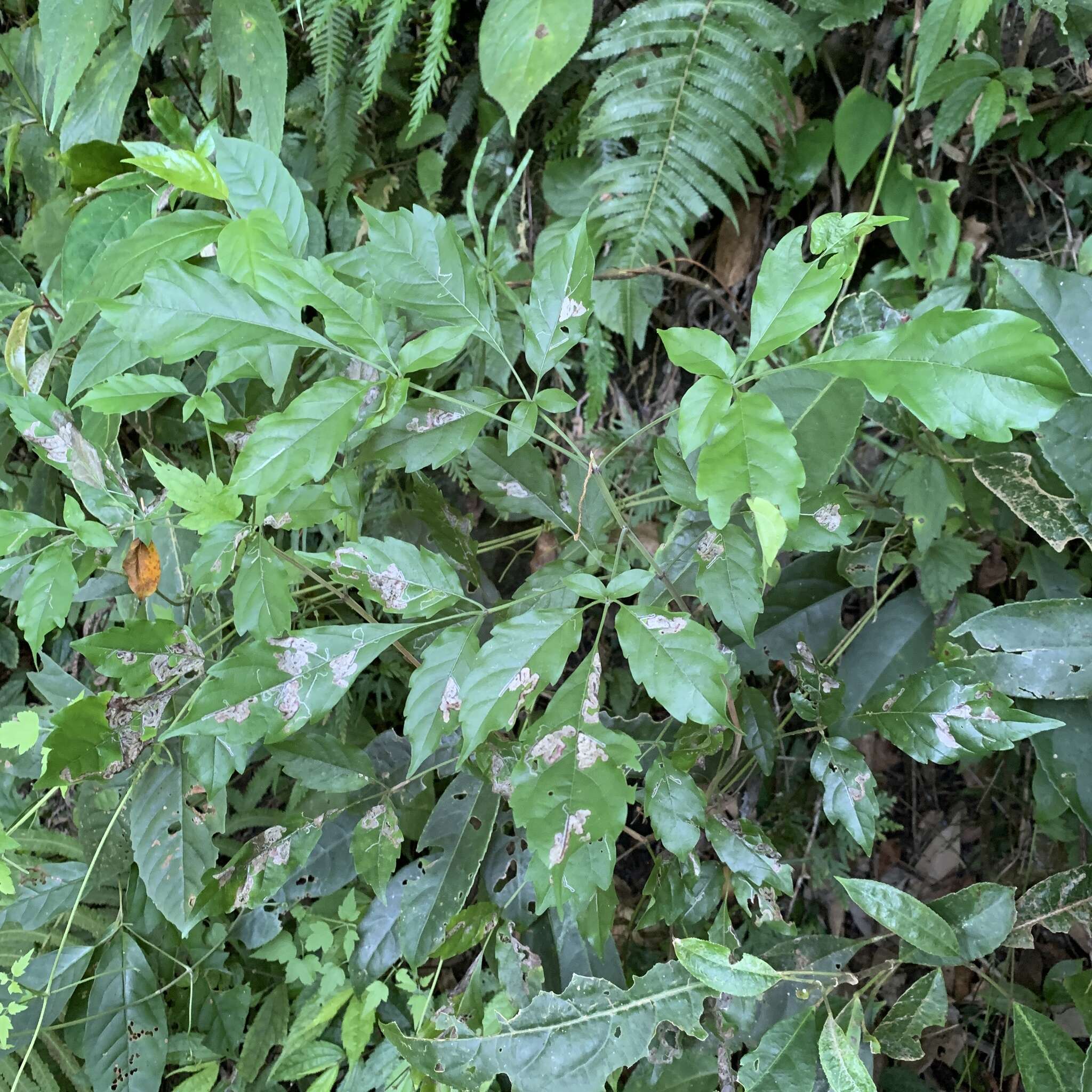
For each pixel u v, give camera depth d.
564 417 1.72
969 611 1.20
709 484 0.61
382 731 1.70
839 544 0.93
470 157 1.72
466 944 1.10
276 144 1.16
